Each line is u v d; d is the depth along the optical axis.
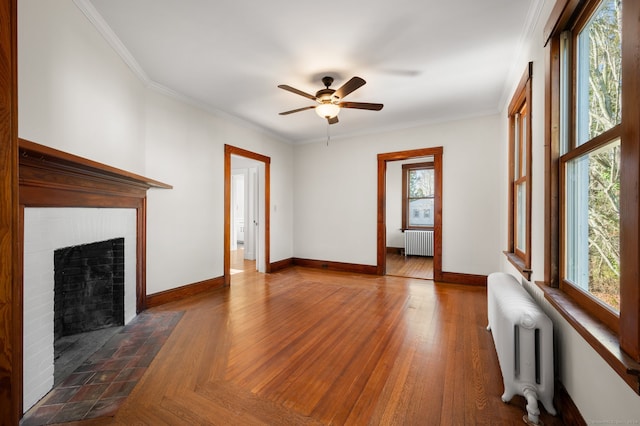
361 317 2.91
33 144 1.23
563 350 1.52
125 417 1.47
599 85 1.30
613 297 1.15
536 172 2.01
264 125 4.71
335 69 2.82
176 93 3.39
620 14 1.12
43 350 1.63
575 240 1.53
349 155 5.23
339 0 1.91
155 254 3.24
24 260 1.50
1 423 1.02
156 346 2.27
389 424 1.42
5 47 1.00
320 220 5.55
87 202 2.07
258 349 2.23
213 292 3.83
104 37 2.26
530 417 1.44
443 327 2.64
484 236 4.09
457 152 4.26
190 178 3.65
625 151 0.93
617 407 1.02
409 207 7.09
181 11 2.02
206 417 1.47
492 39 2.33
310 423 1.43
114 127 2.47
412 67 2.79
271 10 2.00
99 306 2.60
